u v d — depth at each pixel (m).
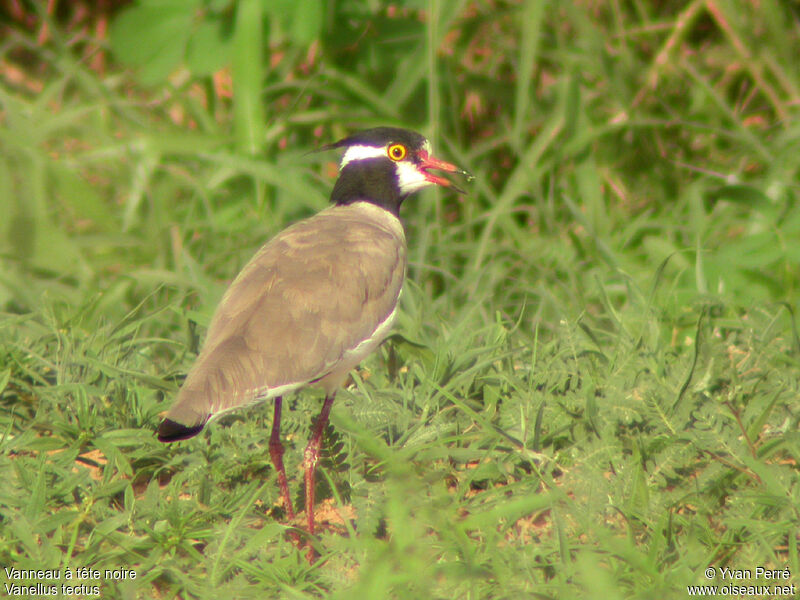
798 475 8.11
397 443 8.91
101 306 12.09
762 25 16.50
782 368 10.09
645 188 15.80
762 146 14.91
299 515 8.52
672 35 16.31
